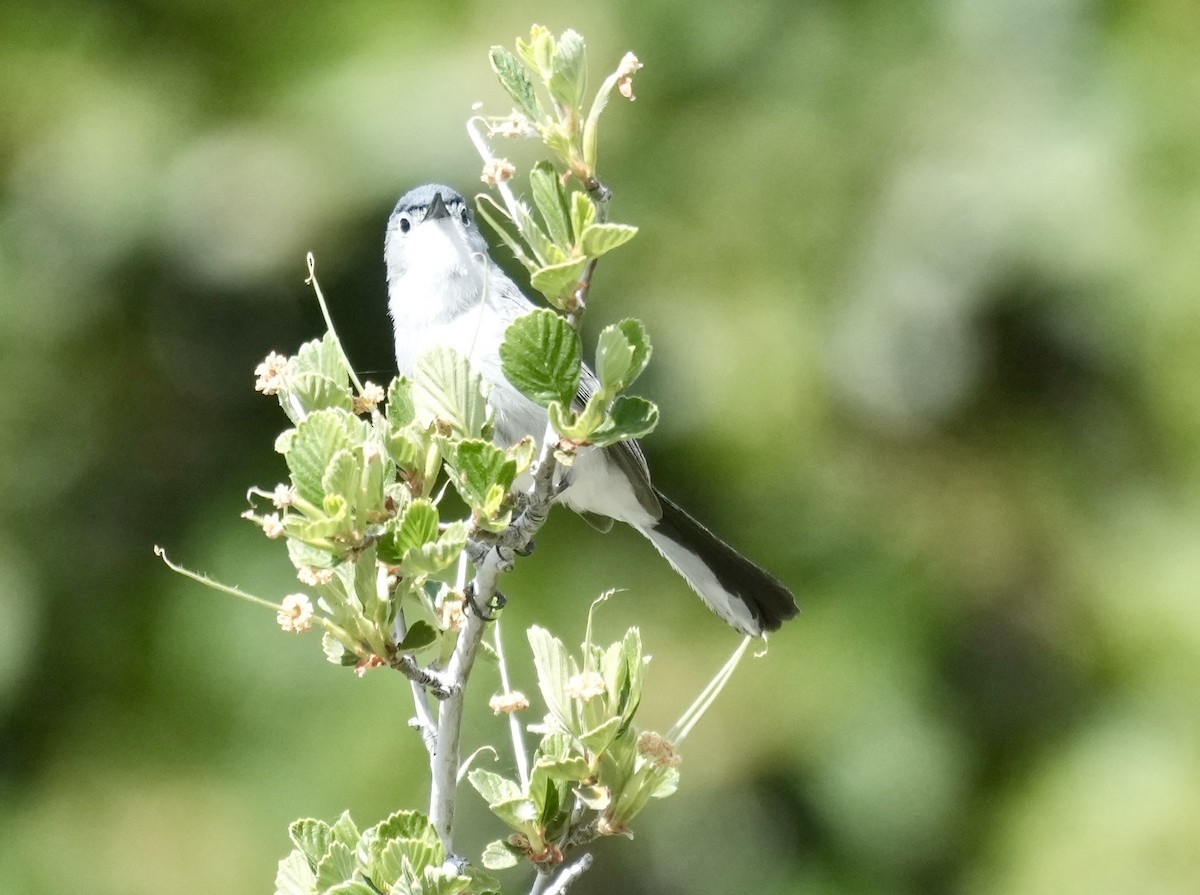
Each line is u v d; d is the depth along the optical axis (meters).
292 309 11.93
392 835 4.23
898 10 12.30
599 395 4.29
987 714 11.91
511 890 10.65
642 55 11.80
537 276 4.16
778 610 7.35
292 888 4.36
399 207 7.70
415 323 7.34
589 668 4.47
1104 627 11.90
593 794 4.39
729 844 11.52
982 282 11.84
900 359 11.81
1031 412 12.17
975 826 11.64
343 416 4.30
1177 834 11.19
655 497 7.29
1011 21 12.23
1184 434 12.06
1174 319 11.80
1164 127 11.92
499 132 4.33
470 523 4.29
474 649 4.52
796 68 12.05
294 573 11.41
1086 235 11.76
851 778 11.38
